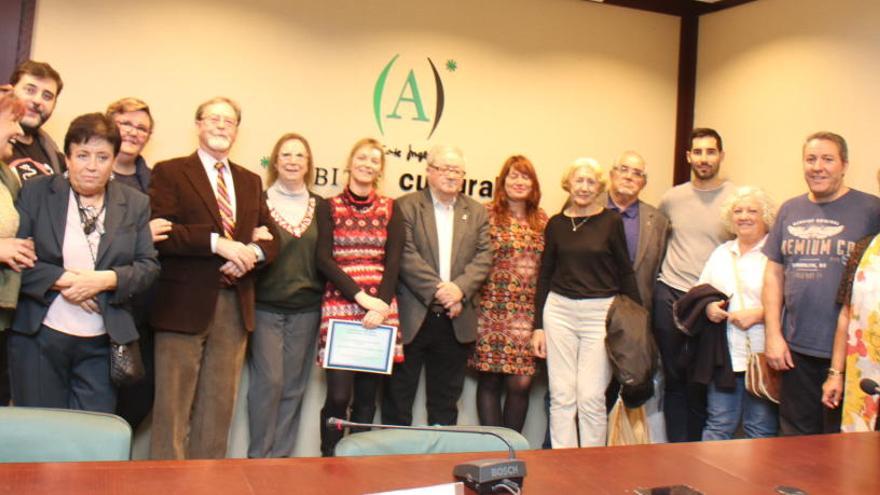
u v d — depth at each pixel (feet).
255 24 13.70
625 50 16.22
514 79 15.42
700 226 14.06
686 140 16.60
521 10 15.43
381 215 12.70
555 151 15.74
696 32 16.63
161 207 11.19
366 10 14.37
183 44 13.30
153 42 13.14
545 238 13.82
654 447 7.14
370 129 14.44
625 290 13.42
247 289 11.84
